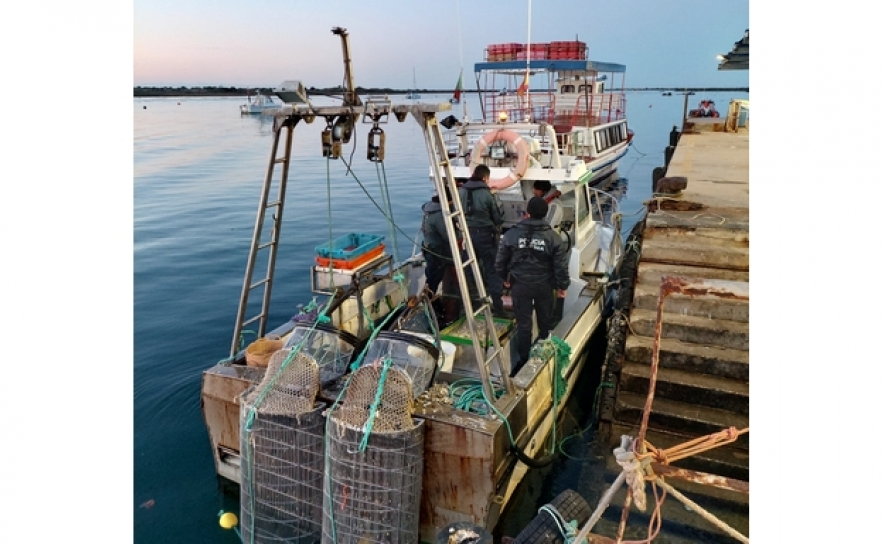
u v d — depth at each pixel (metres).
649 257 5.65
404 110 3.89
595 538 3.12
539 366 4.70
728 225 5.65
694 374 4.98
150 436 5.42
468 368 5.04
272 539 3.86
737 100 15.69
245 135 39.53
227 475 4.65
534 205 5.27
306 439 3.80
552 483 4.73
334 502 3.57
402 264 6.64
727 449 4.57
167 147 31.78
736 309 5.16
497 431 3.71
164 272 10.42
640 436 2.40
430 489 3.84
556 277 5.32
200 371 6.66
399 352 4.16
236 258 11.32
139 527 4.31
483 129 7.68
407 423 3.62
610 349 5.76
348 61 4.04
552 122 15.05
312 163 25.86
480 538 3.27
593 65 15.01
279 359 4.04
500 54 15.51
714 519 2.44
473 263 4.14
